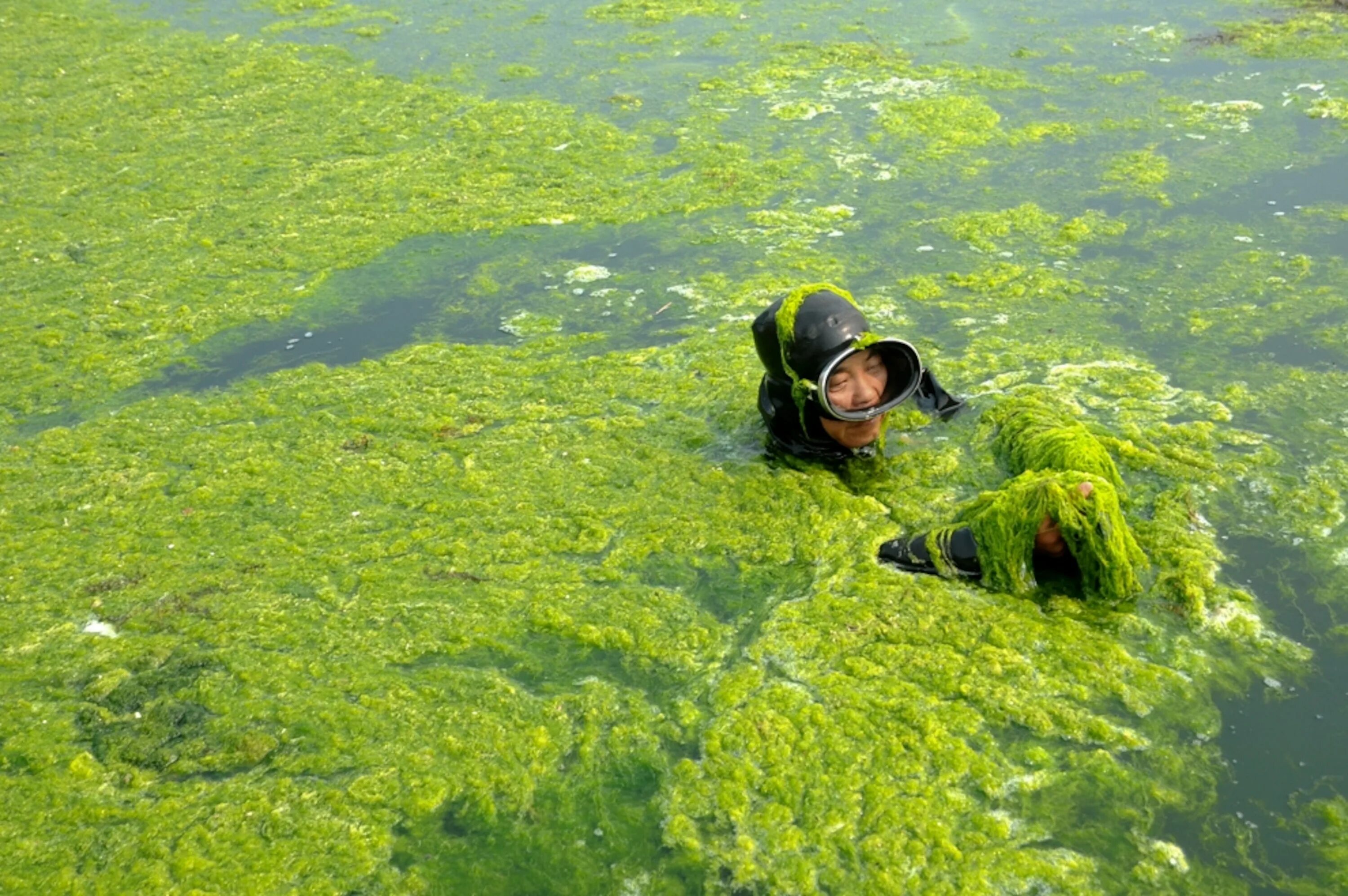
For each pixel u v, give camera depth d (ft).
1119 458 14.69
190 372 19.02
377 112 28.60
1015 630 12.09
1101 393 16.22
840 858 9.95
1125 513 13.74
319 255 22.38
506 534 14.46
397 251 22.36
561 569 13.78
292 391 18.12
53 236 23.61
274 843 10.63
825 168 24.13
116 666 12.82
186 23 35.88
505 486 15.39
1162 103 25.61
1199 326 17.74
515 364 18.39
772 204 22.89
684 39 32.04
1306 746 10.79
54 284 21.88
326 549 14.48
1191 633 12.07
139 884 10.30
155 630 13.34
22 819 11.07
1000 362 17.13
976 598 12.59
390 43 33.30
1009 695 11.35
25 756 11.76
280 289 21.33
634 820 10.59
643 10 34.53
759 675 11.95
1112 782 10.49
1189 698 11.31
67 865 10.55
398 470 15.93
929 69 28.55
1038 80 27.43
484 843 10.53
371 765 11.36
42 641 13.32
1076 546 12.37
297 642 12.98
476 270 21.45
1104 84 26.91
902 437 15.58
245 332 20.06
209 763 11.53
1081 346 17.44
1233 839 9.96
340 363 18.94
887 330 18.20
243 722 11.94
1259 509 13.78
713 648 12.43
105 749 11.78
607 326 19.29
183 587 13.99
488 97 29.12
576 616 12.98
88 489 16.08
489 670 12.41
